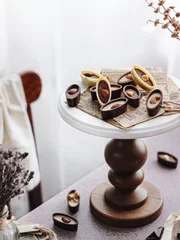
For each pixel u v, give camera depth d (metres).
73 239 0.88
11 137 1.12
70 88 0.88
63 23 1.10
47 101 1.20
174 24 0.83
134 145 0.87
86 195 0.99
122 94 0.86
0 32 1.07
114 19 1.09
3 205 0.73
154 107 0.78
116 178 0.90
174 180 1.01
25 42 1.11
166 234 0.82
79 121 0.79
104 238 0.88
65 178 1.33
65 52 1.14
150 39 1.10
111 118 0.79
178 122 0.79
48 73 1.16
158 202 0.92
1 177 0.71
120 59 1.14
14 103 1.12
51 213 0.94
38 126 1.24
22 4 1.06
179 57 1.13
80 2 1.07
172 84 0.89
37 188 1.28
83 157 1.29
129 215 0.89
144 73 0.89
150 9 1.06
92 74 0.92
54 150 1.28
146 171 1.04
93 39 1.12
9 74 1.13
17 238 0.79
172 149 1.11
